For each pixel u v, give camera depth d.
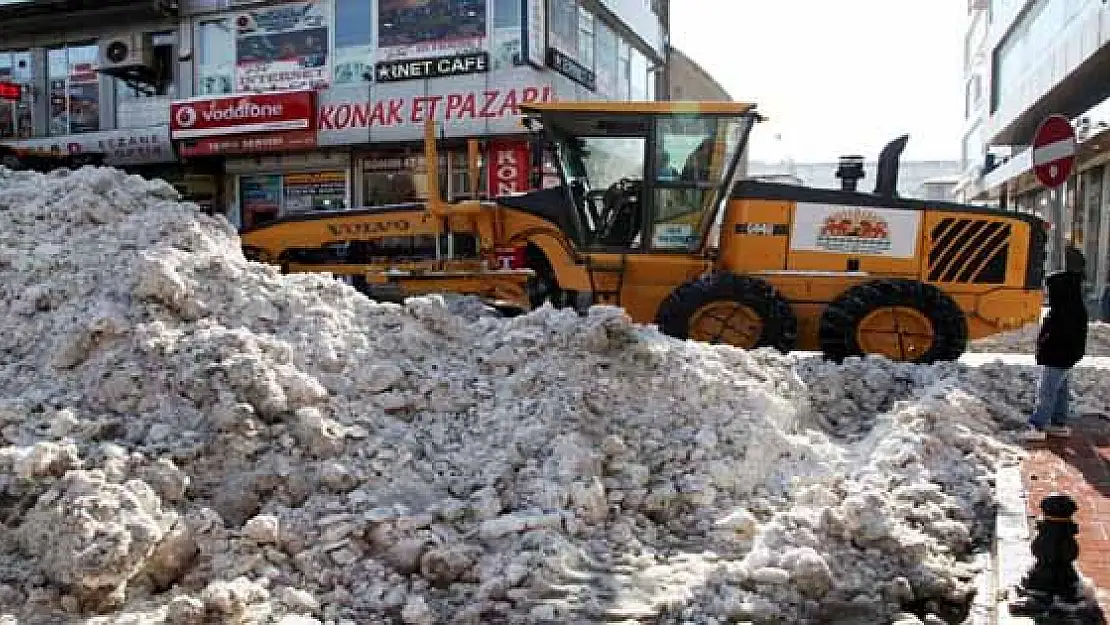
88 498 3.83
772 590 4.31
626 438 5.57
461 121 17.19
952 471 5.94
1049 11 26.72
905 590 4.43
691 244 9.77
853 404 7.67
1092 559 4.48
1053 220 7.12
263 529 4.17
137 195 6.95
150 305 5.46
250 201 19.42
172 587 3.95
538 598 4.13
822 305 9.62
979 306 9.70
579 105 9.76
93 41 20.72
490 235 10.20
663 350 6.42
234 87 19.25
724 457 5.59
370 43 18.06
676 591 4.26
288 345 5.36
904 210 9.67
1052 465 6.18
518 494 4.82
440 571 4.24
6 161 17.00
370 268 10.23
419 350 5.97
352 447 4.89
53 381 5.03
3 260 6.05
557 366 5.83
